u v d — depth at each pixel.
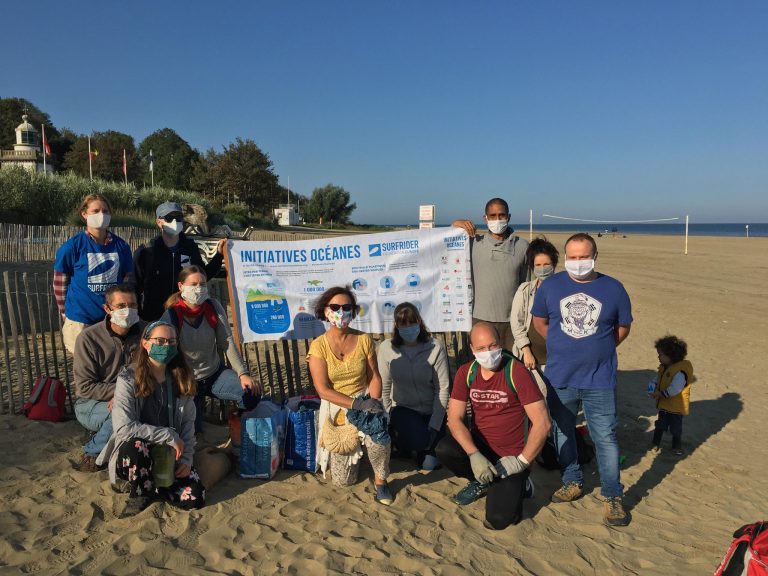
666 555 3.64
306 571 3.37
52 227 17.94
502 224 5.40
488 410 4.20
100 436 4.46
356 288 5.82
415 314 4.80
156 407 4.11
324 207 84.06
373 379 4.68
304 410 4.96
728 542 3.80
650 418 6.39
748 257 29.98
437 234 5.80
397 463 5.01
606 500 4.10
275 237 31.48
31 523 3.76
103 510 3.99
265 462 4.56
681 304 14.20
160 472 3.99
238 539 3.69
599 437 4.14
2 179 22.50
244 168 63.12
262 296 5.72
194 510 4.04
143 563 3.39
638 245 42.69
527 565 3.50
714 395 7.23
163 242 5.38
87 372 4.64
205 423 5.66
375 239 5.79
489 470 3.94
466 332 5.91
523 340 4.79
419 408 5.00
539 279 4.84
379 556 3.54
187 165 75.19
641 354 9.38
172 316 4.84
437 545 3.70
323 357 4.49
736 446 5.59
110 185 30.53
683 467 5.07
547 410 4.07
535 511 4.20
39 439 5.08
